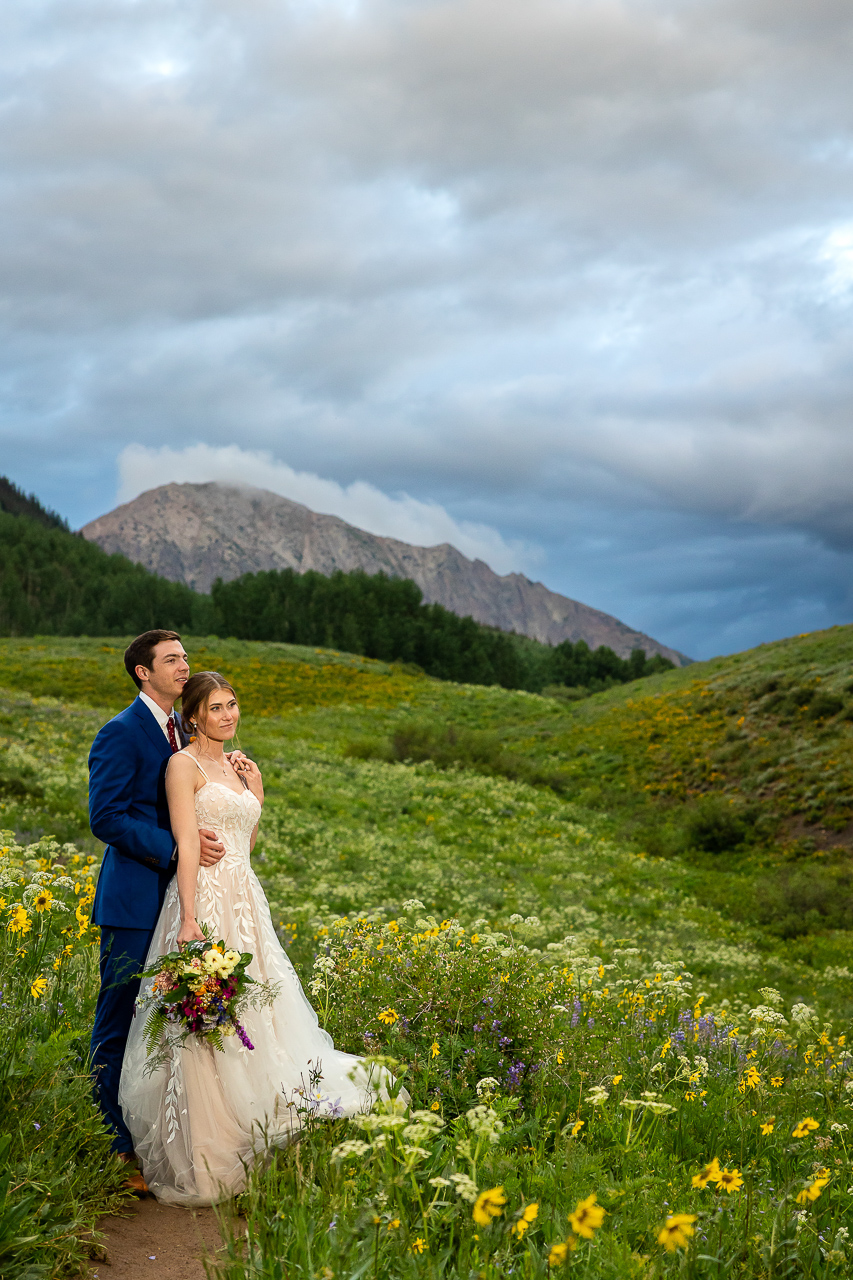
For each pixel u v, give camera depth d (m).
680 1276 2.40
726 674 42.88
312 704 48.19
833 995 12.27
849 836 23.50
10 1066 2.94
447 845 22.61
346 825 22.53
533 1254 2.36
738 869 23.23
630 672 125.88
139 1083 3.24
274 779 26.33
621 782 32.66
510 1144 3.22
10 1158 2.66
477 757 35.34
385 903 14.45
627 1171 3.08
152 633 3.74
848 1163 3.40
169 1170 3.15
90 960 4.65
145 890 3.52
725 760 31.33
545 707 49.94
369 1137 2.70
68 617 121.31
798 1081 4.62
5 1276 2.32
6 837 7.48
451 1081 3.62
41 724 26.03
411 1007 4.23
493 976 4.43
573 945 6.35
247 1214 2.83
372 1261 2.23
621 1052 4.43
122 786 3.50
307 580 110.56
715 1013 6.16
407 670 63.09
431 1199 2.73
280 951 3.71
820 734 30.44
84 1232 2.63
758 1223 2.74
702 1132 3.67
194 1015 3.15
